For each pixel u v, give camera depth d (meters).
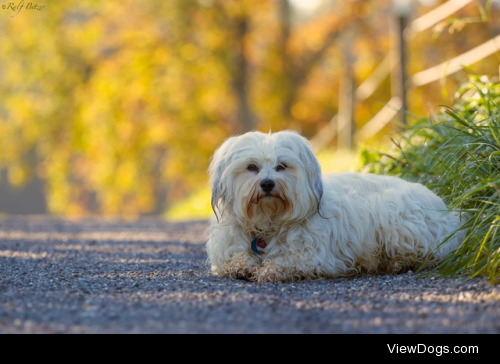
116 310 3.13
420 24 11.55
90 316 3.01
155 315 3.04
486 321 2.82
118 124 23.94
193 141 24.77
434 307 3.11
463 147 4.70
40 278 4.17
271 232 4.35
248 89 24.84
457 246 4.43
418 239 4.38
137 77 23.64
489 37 16.89
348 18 24.42
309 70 25.84
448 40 17.73
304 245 4.20
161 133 24.45
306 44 25.75
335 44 25.39
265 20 25.08
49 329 2.81
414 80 11.69
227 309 3.15
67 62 24.61
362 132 14.79
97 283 3.96
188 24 23.50
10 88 25.38
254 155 4.16
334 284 3.95
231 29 23.95
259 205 4.14
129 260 5.38
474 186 4.32
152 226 10.11
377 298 3.38
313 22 26.00
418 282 3.84
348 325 2.87
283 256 4.25
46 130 24.91
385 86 19.38
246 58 24.22
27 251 6.15
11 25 24.69
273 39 25.31
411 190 4.60
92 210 34.28
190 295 3.49
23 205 42.50
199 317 3.00
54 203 27.31
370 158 6.76
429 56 18.41
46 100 24.81
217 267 4.39
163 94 23.81
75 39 24.69
